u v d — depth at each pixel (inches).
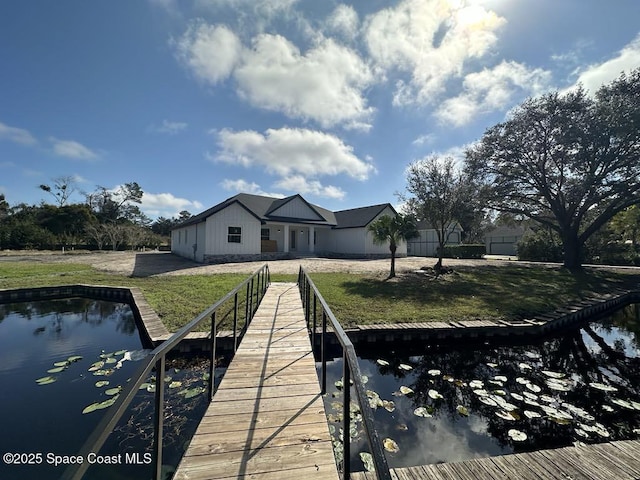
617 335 245.9
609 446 84.2
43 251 994.7
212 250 589.3
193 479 64.2
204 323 205.9
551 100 482.9
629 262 616.7
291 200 774.5
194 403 123.3
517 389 148.4
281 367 124.1
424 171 480.4
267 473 66.9
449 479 71.1
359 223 798.5
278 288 322.7
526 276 436.8
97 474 85.7
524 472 73.5
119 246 1184.8
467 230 1208.8
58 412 118.0
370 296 290.4
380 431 112.7
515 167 547.8
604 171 462.6
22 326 242.4
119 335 218.7
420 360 187.5
